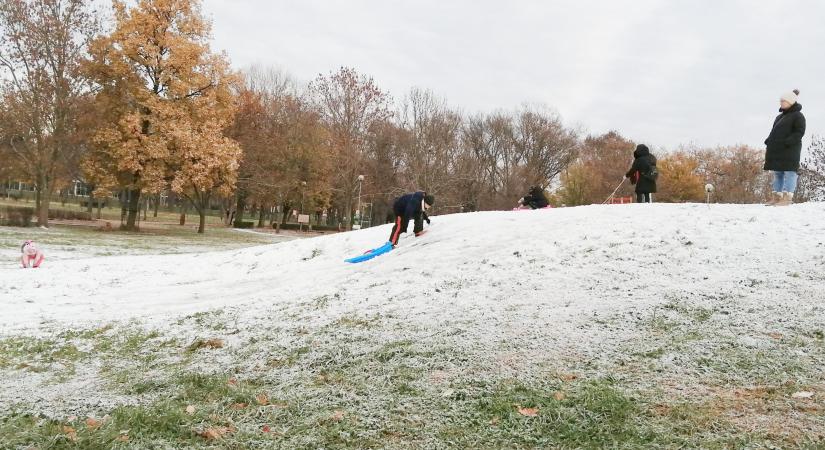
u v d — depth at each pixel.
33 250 15.65
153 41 33.41
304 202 53.53
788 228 8.97
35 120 30.52
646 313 6.26
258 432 3.94
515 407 4.15
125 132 32.06
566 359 5.12
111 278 14.08
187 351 6.55
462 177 51.12
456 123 53.97
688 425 3.73
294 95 56.06
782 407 3.94
